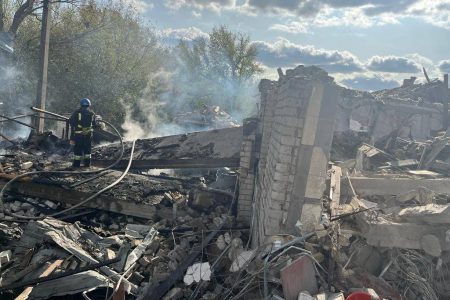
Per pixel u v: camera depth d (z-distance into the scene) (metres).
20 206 8.75
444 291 4.61
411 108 18.20
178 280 5.89
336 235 4.85
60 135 17.00
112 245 7.11
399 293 4.45
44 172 9.45
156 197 9.18
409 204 6.03
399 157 10.45
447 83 18.42
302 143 5.06
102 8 24.20
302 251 4.58
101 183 9.45
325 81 4.98
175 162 10.69
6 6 22.44
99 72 24.14
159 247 7.25
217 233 7.89
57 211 8.81
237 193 9.34
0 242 7.21
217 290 4.97
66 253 6.18
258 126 8.99
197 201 8.97
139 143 11.77
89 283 5.47
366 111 18.12
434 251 4.59
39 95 15.65
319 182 5.11
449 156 9.59
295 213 5.17
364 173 7.77
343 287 4.31
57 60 23.00
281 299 4.12
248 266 4.83
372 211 5.09
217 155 10.45
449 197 6.20
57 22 22.92
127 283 5.71
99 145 12.88
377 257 4.75
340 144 11.91
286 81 5.57
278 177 5.17
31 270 5.83
